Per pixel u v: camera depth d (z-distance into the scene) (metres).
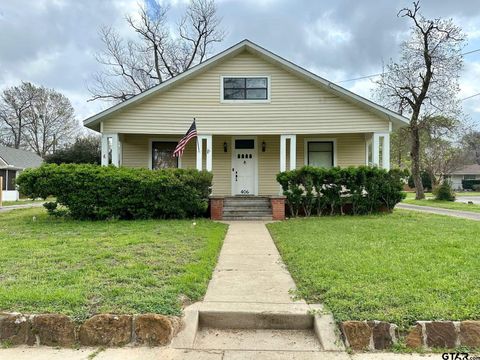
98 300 3.97
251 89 14.02
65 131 45.81
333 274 4.96
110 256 6.03
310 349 3.46
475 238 7.61
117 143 13.57
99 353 3.36
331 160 15.54
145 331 3.54
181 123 13.80
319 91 13.84
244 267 5.85
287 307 4.04
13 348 3.45
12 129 44.25
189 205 11.79
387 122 13.56
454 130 26.23
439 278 4.67
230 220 12.52
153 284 4.57
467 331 3.41
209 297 4.39
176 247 6.89
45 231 8.91
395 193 13.01
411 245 6.88
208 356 3.32
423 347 3.39
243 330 3.88
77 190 11.24
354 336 3.47
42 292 4.11
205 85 13.91
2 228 9.52
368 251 6.36
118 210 11.52
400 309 3.72
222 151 15.53
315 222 10.78
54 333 3.53
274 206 12.73
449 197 23.33
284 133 13.86
